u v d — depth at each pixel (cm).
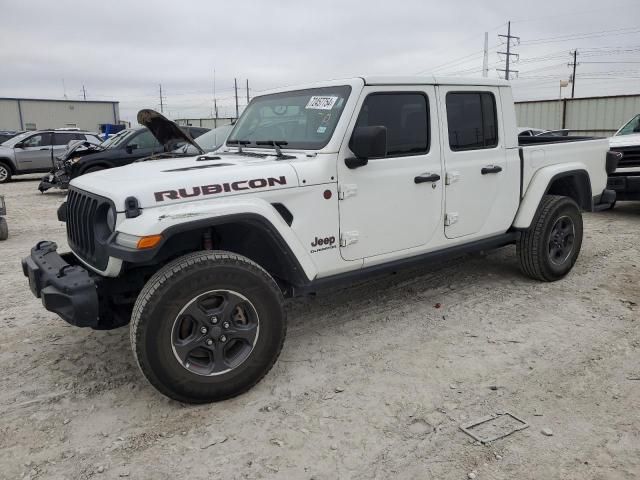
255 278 326
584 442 282
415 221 420
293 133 406
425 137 422
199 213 308
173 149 568
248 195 334
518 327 429
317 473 264
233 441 291
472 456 273
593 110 2242
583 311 458
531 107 2436
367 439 290
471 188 454
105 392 346
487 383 344
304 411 319
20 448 289
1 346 418
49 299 319
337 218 375
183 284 304
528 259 518
